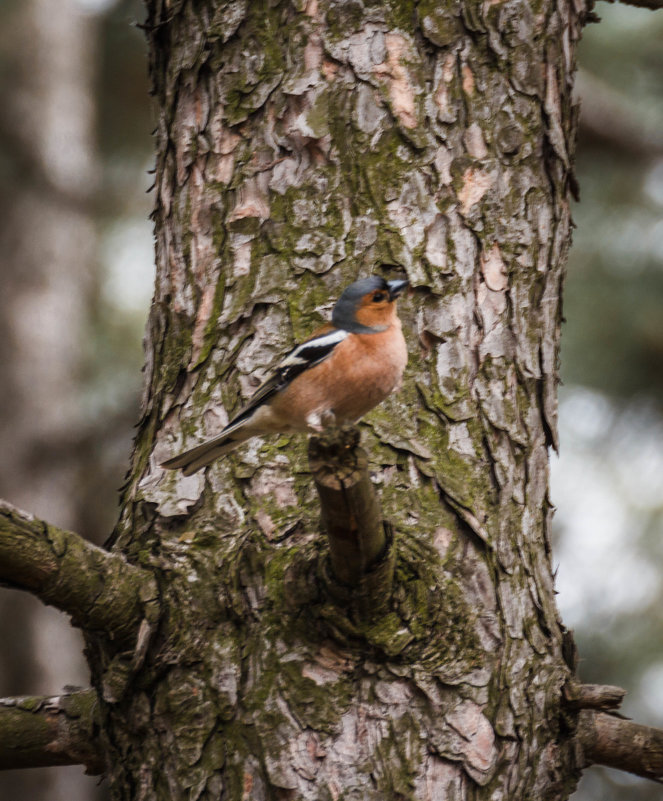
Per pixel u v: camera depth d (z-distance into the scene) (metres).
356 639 6.84
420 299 8.18
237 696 6.88
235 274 8.41
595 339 18.27
